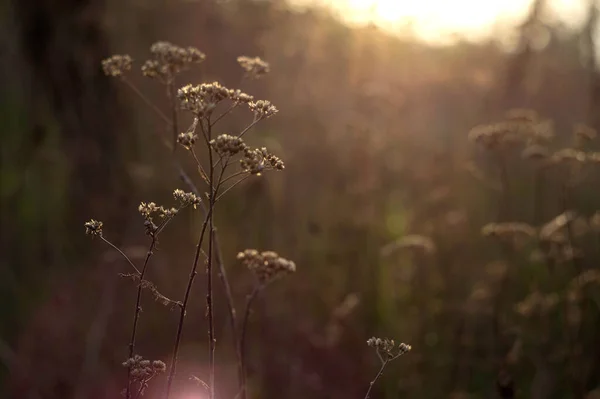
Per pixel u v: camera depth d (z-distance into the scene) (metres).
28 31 4.59
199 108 1.70
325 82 5.24
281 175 4.45
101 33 4.60
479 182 4.87
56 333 3.89
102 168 4.47
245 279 4.04
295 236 4.39
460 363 3.82
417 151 5.32
